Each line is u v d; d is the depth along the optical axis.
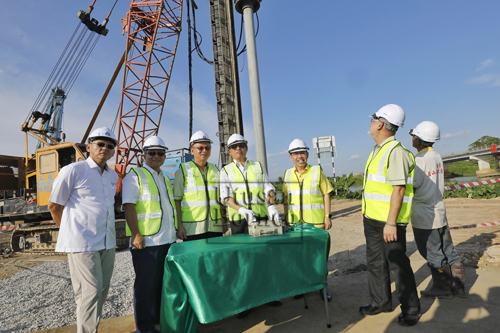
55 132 15.78
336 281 3.48
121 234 7.62
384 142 2.50
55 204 2.31
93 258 2.26
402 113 2.45
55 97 16.12
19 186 10.76
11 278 5.32
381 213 2.44
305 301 2.77
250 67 6.81
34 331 2.80
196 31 10.63
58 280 4.86
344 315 2.56
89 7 14.64
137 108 15.15
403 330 2.22
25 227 8.50
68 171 2.29
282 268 2.25
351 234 6.48
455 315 2.38
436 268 2.75
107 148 2.48
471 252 4.07
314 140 17.06
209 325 2.58
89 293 2.20
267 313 2.75
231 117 7.57
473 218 7.12
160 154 2.84
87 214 2.31
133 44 15.71
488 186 12.02
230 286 2.05
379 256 2.52
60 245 2.24
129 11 15.34
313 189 3.27
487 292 2.76
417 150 3.07
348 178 18.16
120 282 4.20
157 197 2.65
